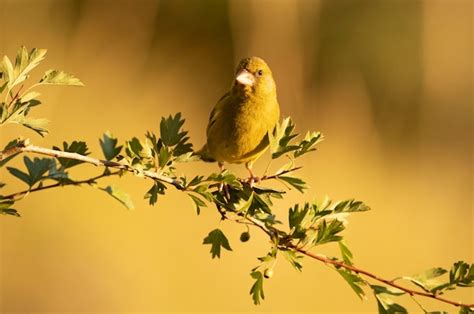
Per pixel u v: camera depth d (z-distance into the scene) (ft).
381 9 69.82
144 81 59.26
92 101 51.52
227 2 66.18
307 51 65.77
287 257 14.87
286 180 16.21
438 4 66.59
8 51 54.03
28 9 55.16
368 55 69.10
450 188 55.93
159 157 15.64
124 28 60.03
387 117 67.21
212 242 15.84
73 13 57.88
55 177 15.93
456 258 47.55
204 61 66.18
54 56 55.06
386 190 51.83
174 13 65.82
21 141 14.56
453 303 14.44
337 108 64.44
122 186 43.73
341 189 49.98
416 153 63.41
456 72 66.69
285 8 63.57
